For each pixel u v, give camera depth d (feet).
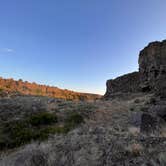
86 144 27.25
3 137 52.16
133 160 21.75
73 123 59.82
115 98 157.07
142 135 30.71
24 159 26.68
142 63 176.24
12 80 517.14
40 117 63.77
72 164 22.31
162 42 157.28
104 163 21.99
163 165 19.99
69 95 514.68
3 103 87.04
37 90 507.30
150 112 53.47
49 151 26.50
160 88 90.89
